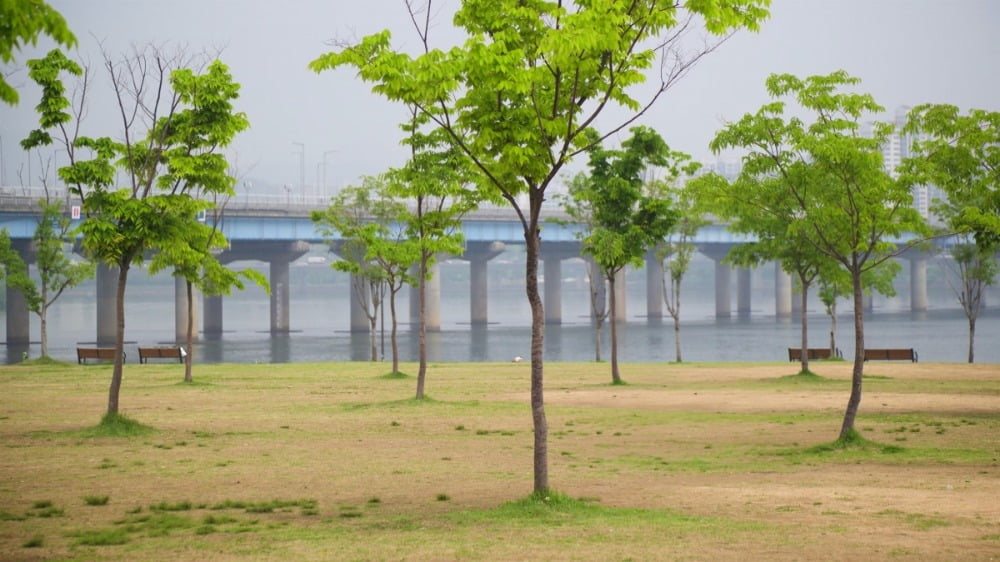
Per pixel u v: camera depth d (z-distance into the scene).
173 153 27.89
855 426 29.17
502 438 27.17
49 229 64.69
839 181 26.97
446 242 36.06
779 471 21.09
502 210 128.88
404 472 21.20
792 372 52.25
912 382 45.06
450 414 32.81
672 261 65.31
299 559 12.78
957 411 32.97
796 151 26.73
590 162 45.09
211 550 13.46
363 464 22.38
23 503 17.52
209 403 36.09
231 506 17.28
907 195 25.92
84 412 32.69
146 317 162.88
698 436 27.59
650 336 113.69
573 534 14.22
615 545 13.34
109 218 26.91
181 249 27.73
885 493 17.70
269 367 57.25
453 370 54.81
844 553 12.57
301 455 23.78
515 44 16.69
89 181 27.38
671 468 21.75
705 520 15.19
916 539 13.48
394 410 33.91
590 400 37.69
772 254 49.00
